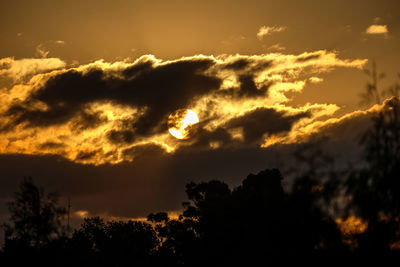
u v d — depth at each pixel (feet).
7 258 424.87
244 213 365.20
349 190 223.30
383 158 221.87
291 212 236.63
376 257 225.15
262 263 268.41
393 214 222.48
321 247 235.81
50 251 431.43
